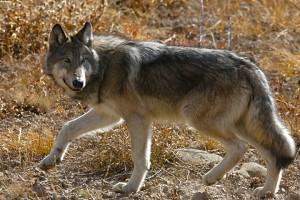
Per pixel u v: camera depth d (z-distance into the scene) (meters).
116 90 18.02
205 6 34.22
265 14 33.72
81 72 17.80
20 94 24.39
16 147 20.39
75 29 28.02
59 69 18.28
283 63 28.09
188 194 17.41
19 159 19.73
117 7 32.97
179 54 18.06
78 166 19.34
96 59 18.08
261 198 17.22
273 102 17.62
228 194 17.52
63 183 18.20
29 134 21.19
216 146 20.78
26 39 27.77
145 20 32.34
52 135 20.89
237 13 33.66
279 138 17.19
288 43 30.69
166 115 18.39
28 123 22.73
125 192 17.56
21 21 27.78
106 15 31.16
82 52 18.02
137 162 17.72
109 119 18.73
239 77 17.52
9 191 17.38
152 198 17.20
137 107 18.02
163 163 19.45
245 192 17.77
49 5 28.27
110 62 18.14
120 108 18.08
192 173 19.05
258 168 19.17
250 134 17.69
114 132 20.17
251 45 30.44
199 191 17.62
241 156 17.50
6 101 24.00
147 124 18.06
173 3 34.16
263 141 17.42
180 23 32.69
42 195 17.39
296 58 28.64
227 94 17.50
